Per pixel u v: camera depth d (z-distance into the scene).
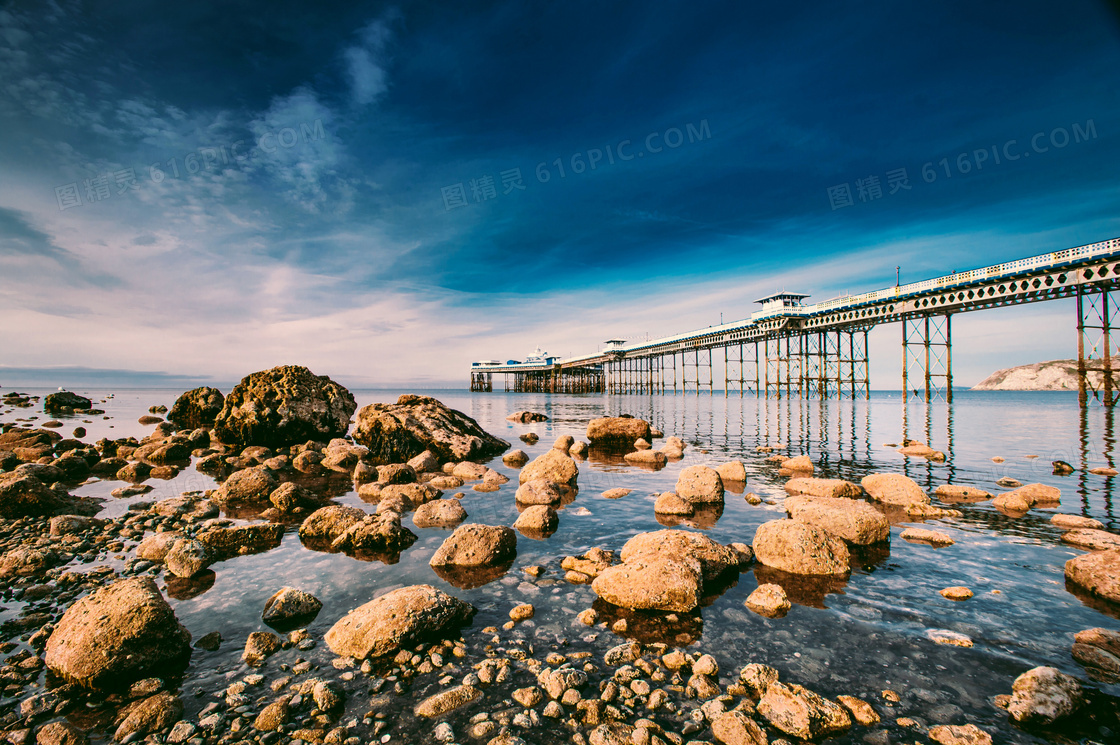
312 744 3.52
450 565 7.20
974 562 7.05
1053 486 12.18
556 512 10.34
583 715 3.79
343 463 17.70
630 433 23.14
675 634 5.09
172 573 7.02
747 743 3.44
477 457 19.14
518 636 5.09
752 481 13.23
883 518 8.18
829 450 19.53
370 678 4.36
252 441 21.47
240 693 4.17
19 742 3.62
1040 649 4.71
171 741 3.60
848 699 3.91
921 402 65.12
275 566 7.33
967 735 3.48
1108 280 38.72
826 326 64.94
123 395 108.12
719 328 82.69
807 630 5.13
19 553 7.45
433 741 3.54
